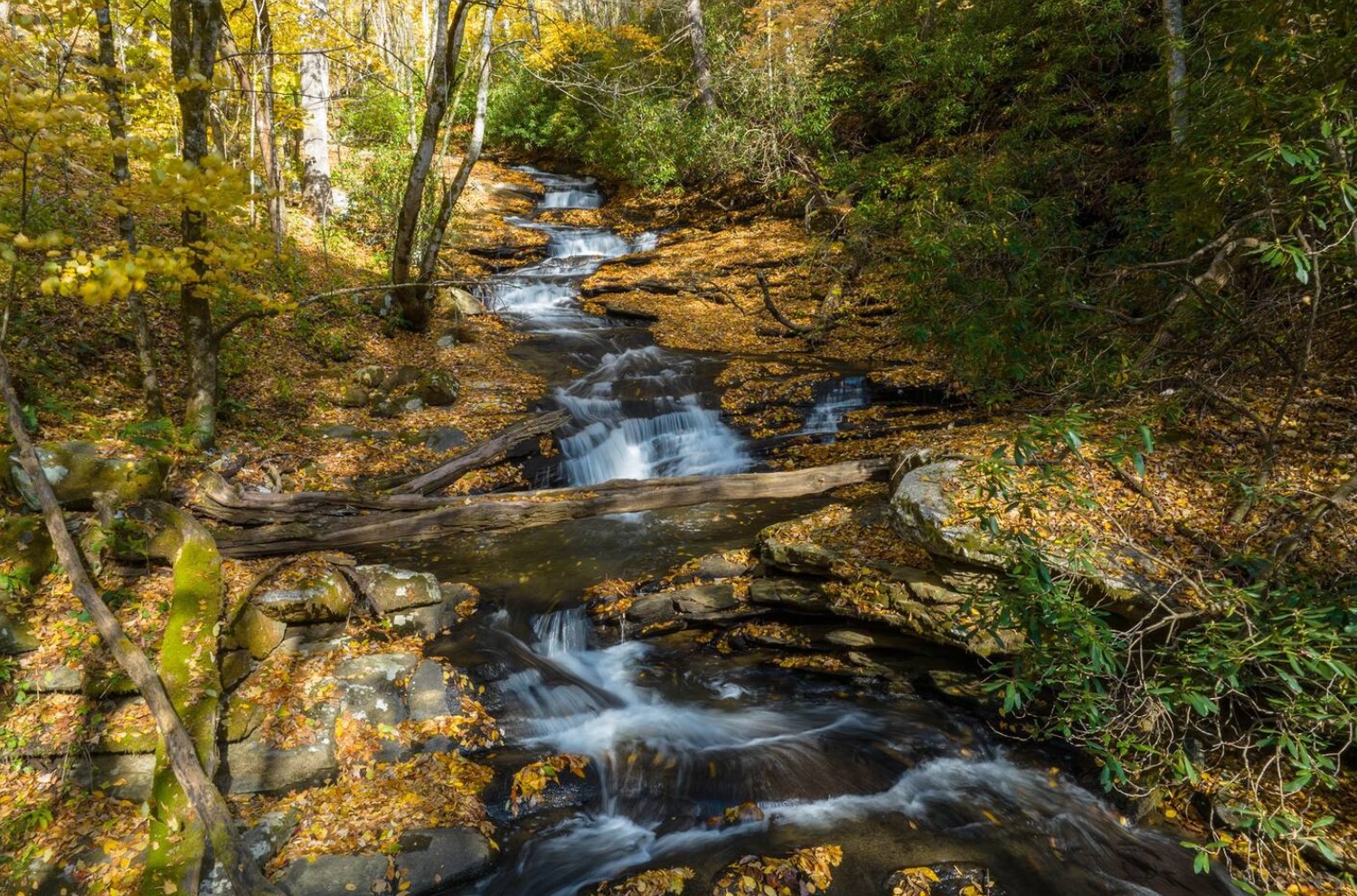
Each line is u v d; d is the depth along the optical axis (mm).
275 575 5977
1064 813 4492
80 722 4504
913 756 4988
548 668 5852
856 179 16781
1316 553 4688
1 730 4434
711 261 16984
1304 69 4684
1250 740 4477
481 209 20984
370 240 15070
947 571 5523
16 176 4609
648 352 12828
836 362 12188
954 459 6625
